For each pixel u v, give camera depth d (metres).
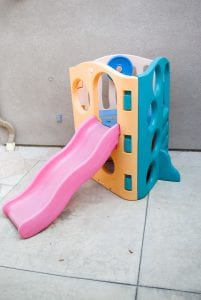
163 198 1.40
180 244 1.10
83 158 1.34
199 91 1.76
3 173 1.75
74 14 1.73
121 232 1.18
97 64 1.30
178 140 1.90
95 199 1.43
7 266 1.04
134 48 1.74
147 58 1.74
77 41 1.79
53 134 2.08
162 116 1.46
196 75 1.73
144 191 1.41
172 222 1.23
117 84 1.22
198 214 1.27
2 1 1.77
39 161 1.89
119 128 1.29
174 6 1.61
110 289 0.93
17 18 1.80
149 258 1.04
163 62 1.39
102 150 1.26
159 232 1.17
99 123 1.44
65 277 0.98
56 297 0.91
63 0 1.71
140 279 0.96
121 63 1.59
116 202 1.39
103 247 1.11
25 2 1.75
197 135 1.87
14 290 0.94
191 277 0.96
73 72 1.47
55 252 1.10
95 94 1.40
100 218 1.28
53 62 1.87
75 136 1.42
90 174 1.26
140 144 1.29
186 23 1.63
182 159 1.80
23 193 1.33
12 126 2.08
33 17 1.78
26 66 1.91
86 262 1.04
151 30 1.68
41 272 1.01
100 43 1.77
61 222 1.26
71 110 1.98
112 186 1.47
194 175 1.60
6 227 1.25
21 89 1.99
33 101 2.00
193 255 1.04
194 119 1.83
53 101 1.98
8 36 1.85
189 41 1.67
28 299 0.91
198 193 1.43
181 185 1.51
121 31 1.72
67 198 1.23
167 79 1.52
